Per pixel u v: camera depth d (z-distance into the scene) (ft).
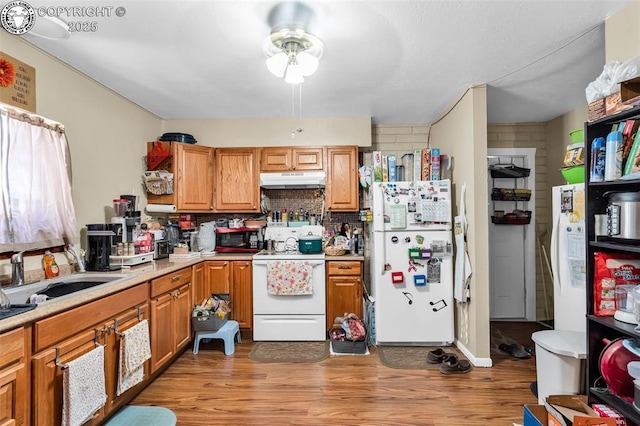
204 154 11.33
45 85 6.74
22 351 4.25
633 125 4.72
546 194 12.31
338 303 10.39
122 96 9.40
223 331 9.34
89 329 5.39
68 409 4.64
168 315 8.03
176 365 8.60
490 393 7.19
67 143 7.17
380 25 5.89
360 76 8.13
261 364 8.64
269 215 12.28
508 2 5.26
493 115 11.60
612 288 5.07
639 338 4.38
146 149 10.69
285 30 5.92
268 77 8.18
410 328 9.75
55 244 6.69
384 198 9.83
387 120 12.04
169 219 11.71
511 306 12.41
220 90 9.04
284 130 11.69
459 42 6.51
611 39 5.62
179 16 5.59
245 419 6.29
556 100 10.04
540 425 4.91
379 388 7.40
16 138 5.91
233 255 10.87
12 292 5.57
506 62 7.41
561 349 5.95
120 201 8.42
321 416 6.38
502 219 12.13
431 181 9.78
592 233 5.22
